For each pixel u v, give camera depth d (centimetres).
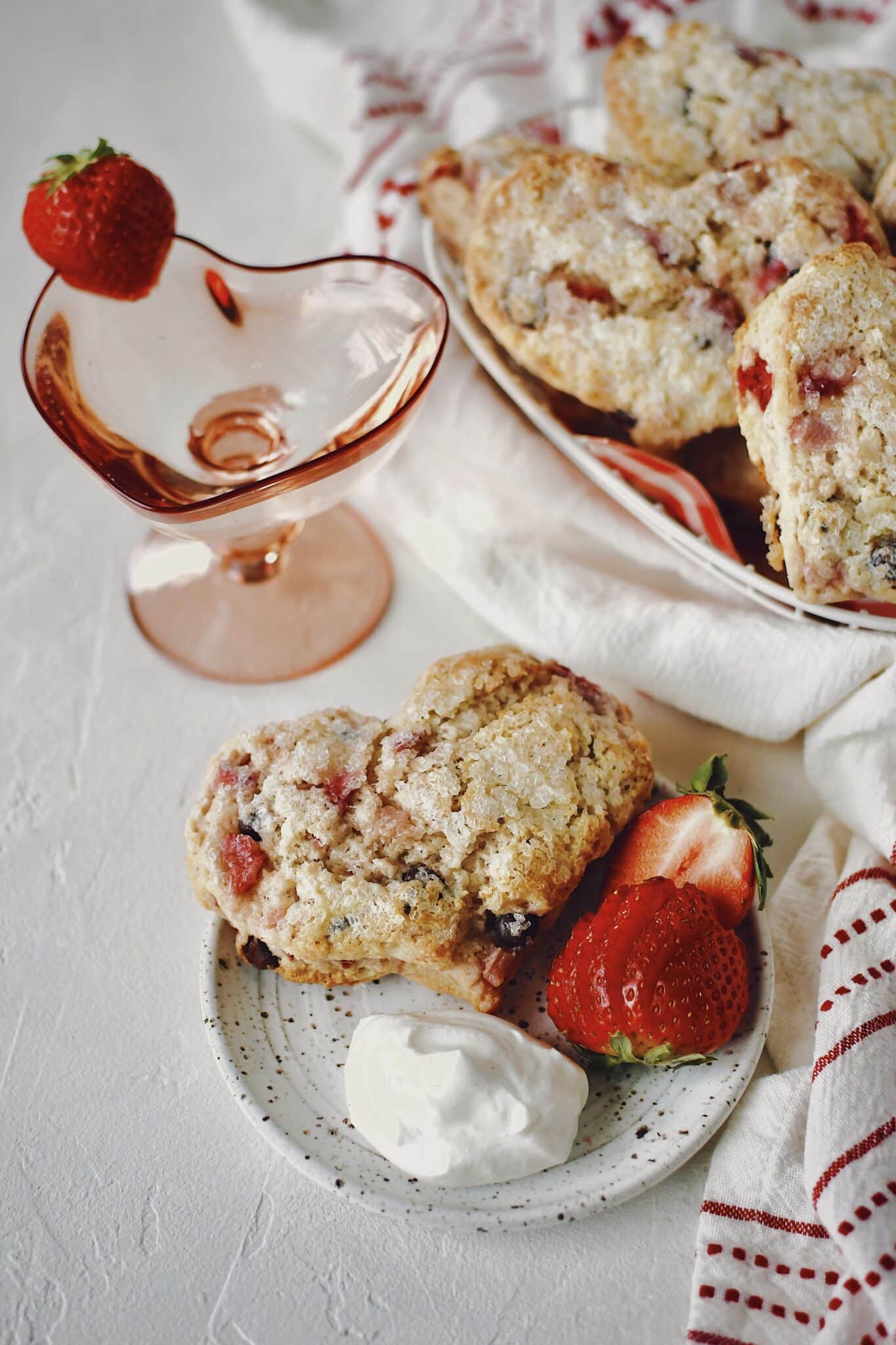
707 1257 42
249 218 68
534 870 46
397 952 46
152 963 48
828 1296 42
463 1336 42
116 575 57
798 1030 46
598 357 52
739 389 51
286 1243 44
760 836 47
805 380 48
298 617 56
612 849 48
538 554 55
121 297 53
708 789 47
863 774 49
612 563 55
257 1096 44
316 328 56
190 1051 47
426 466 57
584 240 53
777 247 52
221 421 55
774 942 47
